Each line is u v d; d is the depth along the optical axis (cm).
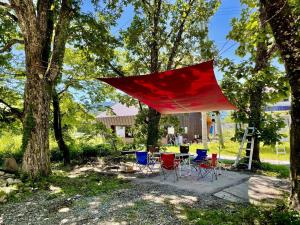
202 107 1077
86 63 1381
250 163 1115
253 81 804
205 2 1309
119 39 1311
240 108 1144
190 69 612
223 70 826
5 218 575
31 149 934
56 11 1054
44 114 967
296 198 527
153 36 1370
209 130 2784
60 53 1080
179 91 809
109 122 2770
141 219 542
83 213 588
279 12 505
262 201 665
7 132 1445
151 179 942
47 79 981
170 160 925
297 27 503
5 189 768
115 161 1386
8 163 998
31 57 945
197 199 685
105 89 1559
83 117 1532
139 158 1061
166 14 1395
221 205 634
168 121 1686
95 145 1677
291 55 512
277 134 1112
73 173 1091
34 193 767
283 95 711
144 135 1633
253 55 792
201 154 1048
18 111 1020
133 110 2655
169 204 643
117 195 730
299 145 531
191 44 1401
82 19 988
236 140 1234
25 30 932
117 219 545
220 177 959
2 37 1014
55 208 630
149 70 1460
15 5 908
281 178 940
